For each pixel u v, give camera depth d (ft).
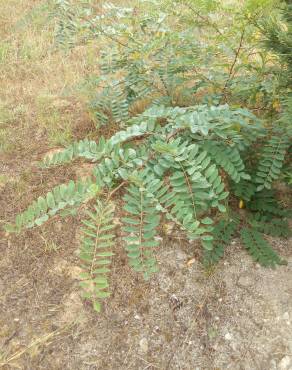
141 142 8.43
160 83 11.21
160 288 7.97
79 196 5.99
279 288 7.89
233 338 7.35
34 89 12.89
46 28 15.26
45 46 14.70
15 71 13.66
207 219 6.09
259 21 7.80
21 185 9.68
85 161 10.24
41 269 8.29
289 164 8.70
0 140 10.96
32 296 7.93
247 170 8.62
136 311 7.70
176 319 7.59
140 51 9.37
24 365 7.10
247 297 7.82
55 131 11.05
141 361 7.14
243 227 8.42
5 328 7.52
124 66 10.06
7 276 8.22
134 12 10.24
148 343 7.33
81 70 13.55
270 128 8.56
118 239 8.55
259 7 7.82
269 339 7.30
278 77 8.16
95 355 7.20
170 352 7.23
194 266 8.24
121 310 7.72
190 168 6.15
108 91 10.24
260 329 7.43
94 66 13.61
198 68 9.96
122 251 8.40
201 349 7.25
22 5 16.97
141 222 5.88
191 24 9.09
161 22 9.48
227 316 7.61
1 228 8.93
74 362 7.13
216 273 8.13
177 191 6.19
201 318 7.60
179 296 7.86
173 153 6.14
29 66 13.92
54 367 7.08
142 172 6.09
